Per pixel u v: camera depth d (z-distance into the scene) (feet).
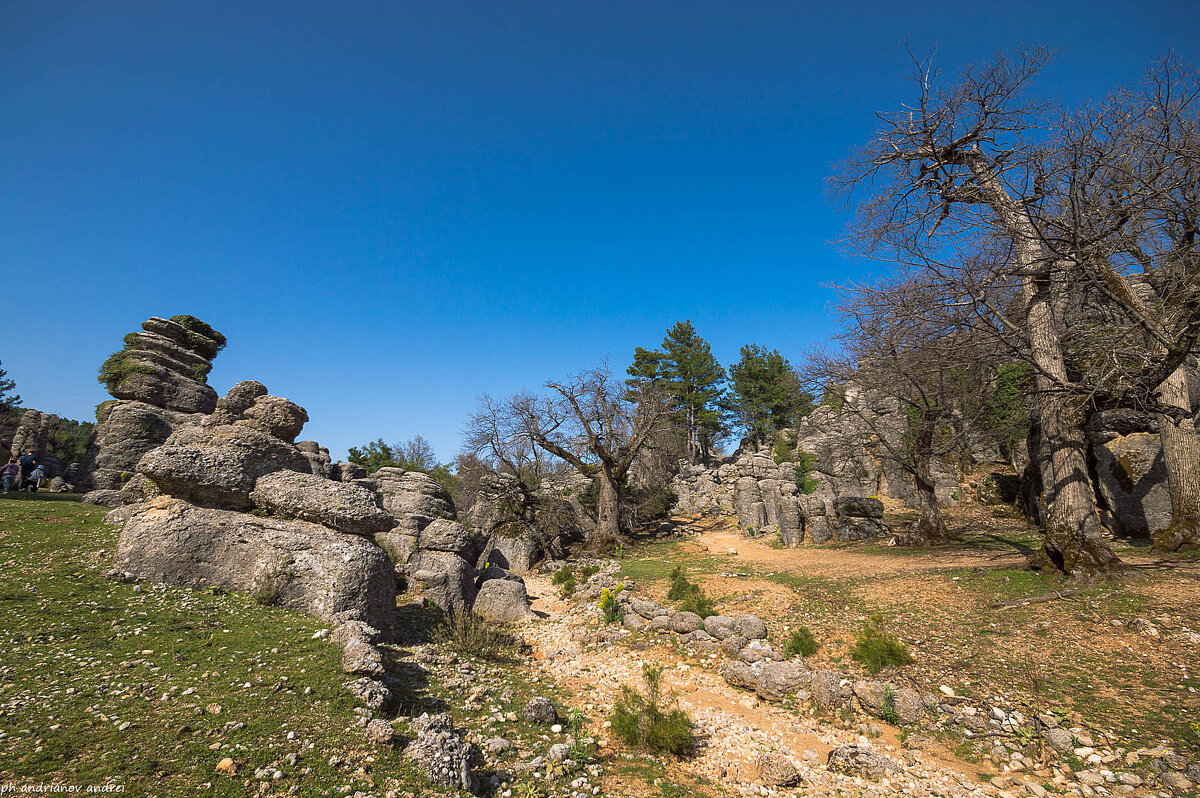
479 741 25.57
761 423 200.03
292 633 31.63
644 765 26.13
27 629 26.84
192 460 41.14
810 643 43.04
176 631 29.48
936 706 31.53
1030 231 44.88
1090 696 29.71
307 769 18.84
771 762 25.55
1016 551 66.33
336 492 43.37
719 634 48.44
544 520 116.26
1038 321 49.19
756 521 124.57
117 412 81.15
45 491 75.72
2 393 112.47
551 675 39.91
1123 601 39.27
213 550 38.32
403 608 47.62
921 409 81.66
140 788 16.19
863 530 96.37
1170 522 60.49
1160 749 24.53
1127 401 44.04
